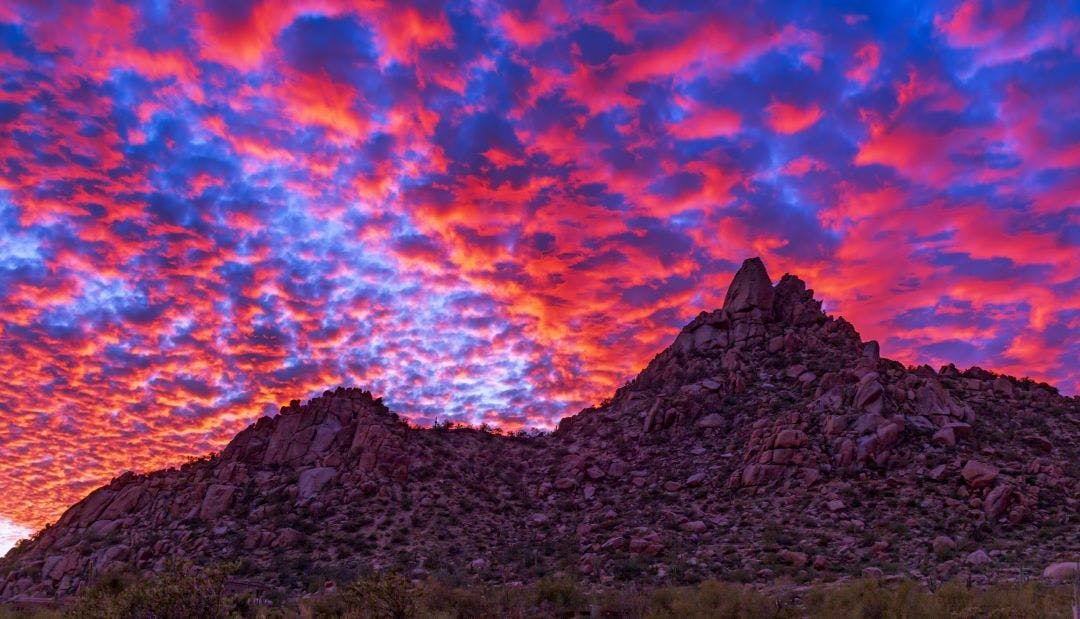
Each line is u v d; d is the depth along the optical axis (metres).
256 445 68.19
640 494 62.25
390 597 26.22
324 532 54.44
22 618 37.16
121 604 22.45
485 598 32.56
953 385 70.69
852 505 49.56
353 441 67.69
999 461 52.47
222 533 55.03
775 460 56.75
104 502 63.94
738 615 28.28
